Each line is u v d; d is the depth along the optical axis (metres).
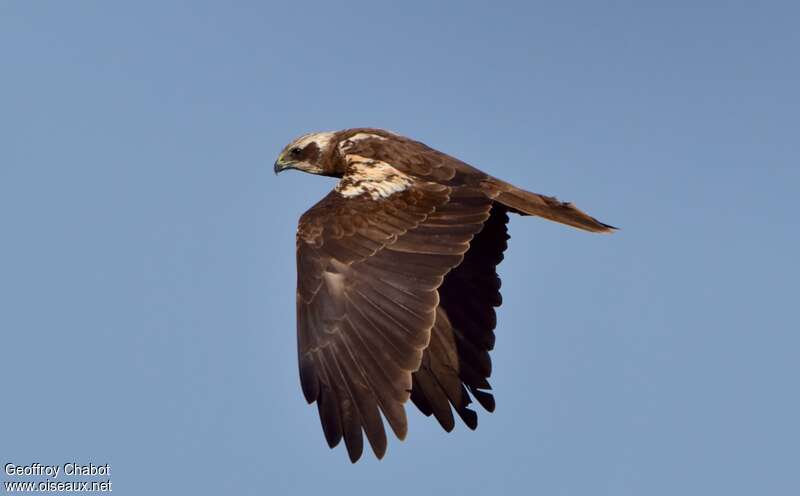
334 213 14.58
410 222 14.45
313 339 14.02
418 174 15.20
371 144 15.75
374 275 14.10
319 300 14.12
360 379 13.73
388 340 13.77
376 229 14.41
